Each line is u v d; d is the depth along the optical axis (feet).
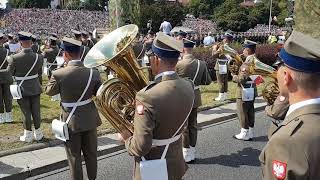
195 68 23.08
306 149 6.57
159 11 185.98
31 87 25.08
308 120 6.87
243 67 26.25
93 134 18.56
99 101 11.98
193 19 252.01
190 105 12.56
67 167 22.58
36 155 23.34
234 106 37.93
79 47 17.88
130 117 12.26
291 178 6.59
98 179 21.07
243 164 23.62
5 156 22.99
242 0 267.80
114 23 57.67
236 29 179.01
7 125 29.84
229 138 28.73
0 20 245.65
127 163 23.32
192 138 23.48
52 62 44.80
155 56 12.34
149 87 12.00
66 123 17.70
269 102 19.26
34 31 235.40
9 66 24.98
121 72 12.10
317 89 7.03
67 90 17.58
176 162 12.48
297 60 6.98
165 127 11.89
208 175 21.93
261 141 28.17
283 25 188.44
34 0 315.78
